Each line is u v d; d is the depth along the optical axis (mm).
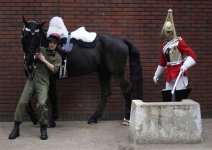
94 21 9148
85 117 9203
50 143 7375
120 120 9266
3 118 9047
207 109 9469
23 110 7637
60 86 9125
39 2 9008
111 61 8516
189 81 9398
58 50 8141
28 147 7125
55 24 8180
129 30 9227
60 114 9148
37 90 7625
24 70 8477
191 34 9367
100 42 8555
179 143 7297
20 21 8984
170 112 7262
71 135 7926
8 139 7609
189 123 7305
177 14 9312
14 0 8953
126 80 8656
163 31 7742
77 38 8430
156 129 7242
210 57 9422
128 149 7043
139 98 8609
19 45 8992
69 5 9078
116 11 9180
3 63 8977
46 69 7684
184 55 7688
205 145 7250
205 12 9352
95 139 7652
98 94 9203
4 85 9000
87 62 8484
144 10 9227
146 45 9273
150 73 9320
